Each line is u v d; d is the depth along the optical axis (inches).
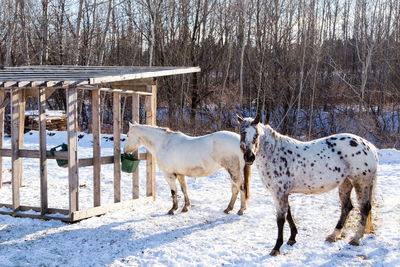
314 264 217.8
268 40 1132.5
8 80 296.7
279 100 1077.1
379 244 240.4
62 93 1129.4
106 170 506.6
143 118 1112.8
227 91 1043.3
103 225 296.7
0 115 396.2
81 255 244.1
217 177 465.7
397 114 1063.0
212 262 227.3
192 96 1077.8
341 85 1104.8
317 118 1123.3
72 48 1008.9
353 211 311.6
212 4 1098.1
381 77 1109.7
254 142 222.1
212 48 1130.0
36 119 837.2
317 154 238.7
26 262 235.9
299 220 293.9
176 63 1093.1
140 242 261.6
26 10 1019.9
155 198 372.8
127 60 1237.7
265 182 241.3
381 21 1112.2
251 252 237.1
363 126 948.0
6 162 550.9
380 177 449.1
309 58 1087.0
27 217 317.1
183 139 319.0
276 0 1103.6
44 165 312.2
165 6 1075.3
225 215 315.3
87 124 1158.3
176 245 253.0
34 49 1101.1
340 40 1337.4
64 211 313.0
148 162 365.1
